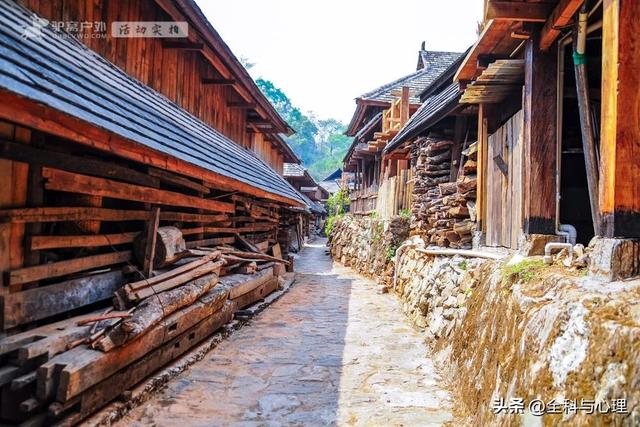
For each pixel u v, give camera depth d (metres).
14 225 3.10
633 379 1.66
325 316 7.62
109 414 3.30
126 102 4.42
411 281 8.08
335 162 80.50
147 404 3.79
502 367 2.91
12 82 2.36
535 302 2.74
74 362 2.92
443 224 7.38
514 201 4.61
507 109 5.34
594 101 4.46
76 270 3.71
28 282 3.19
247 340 5.98
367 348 5.67
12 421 2.88
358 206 22.14
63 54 3.85
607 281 2.35
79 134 2.95
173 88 7.27
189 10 6.04
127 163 4.57
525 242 3.81
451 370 4.47
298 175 27.88
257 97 10.38
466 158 7.38
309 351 5.51
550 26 3.59
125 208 4.72
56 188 3.44
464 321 4.50
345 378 4.57
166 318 4.27
